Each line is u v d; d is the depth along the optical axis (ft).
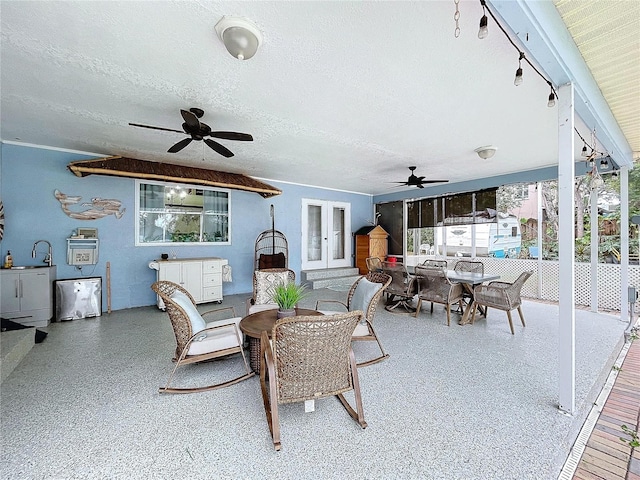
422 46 6.74
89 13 5.76
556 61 6.17
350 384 6.63
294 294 9.70
